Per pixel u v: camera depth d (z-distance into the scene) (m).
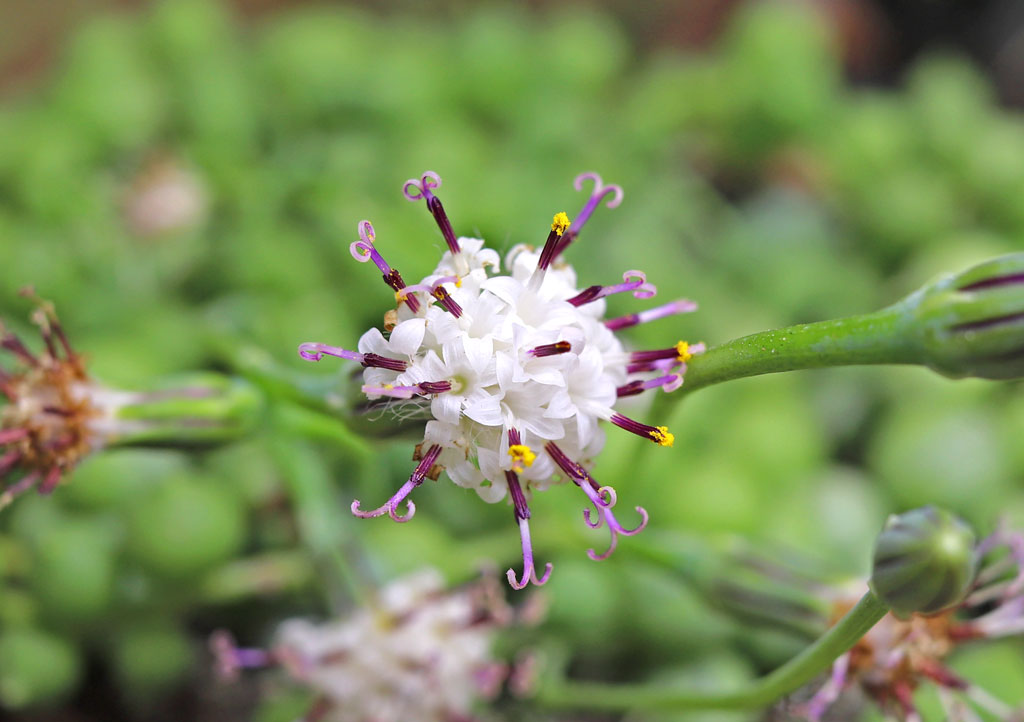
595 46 0.13
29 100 0.13
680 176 0.12
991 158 0.12
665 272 0.10
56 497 0.09
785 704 0.07
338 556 0.08
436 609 0.08
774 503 0.10
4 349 0.08
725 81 0.12
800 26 0.12
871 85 0.15
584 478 0.06
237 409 0.07
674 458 0.09
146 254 0.11
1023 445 0.10
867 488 0.10
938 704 0.08
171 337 0.10
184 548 0.08
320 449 0.09
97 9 0.14
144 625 0.09
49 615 0.09
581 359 0.06
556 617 0.09
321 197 0.10
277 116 0.12
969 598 0.07
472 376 0.06
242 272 0.10
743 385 0.10
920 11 0.15
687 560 0.08
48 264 0.10
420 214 0.10
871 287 0.11
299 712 0.08
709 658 0.09
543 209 0.10
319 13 0.14
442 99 0.12
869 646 0.07
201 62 0.12
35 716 0.09
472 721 0.08
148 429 0.07
